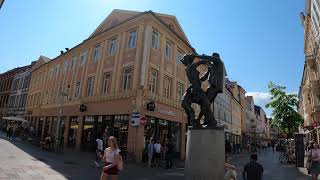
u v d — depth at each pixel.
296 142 21.22
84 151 24.75
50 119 35.06
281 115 27.17
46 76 40.09
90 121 25.78
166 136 24.42
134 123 20.59
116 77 23.88
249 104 80.69
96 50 28.28
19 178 9.78
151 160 19.05
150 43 22.91
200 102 7.56
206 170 6.66
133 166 17.78
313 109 32.25
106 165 6.59
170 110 24.94
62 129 30.83
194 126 7.15
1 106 58.59
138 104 20.92
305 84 45.16
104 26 28.59
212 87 7.76
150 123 22.09
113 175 6.48
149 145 18.62
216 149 6.75
